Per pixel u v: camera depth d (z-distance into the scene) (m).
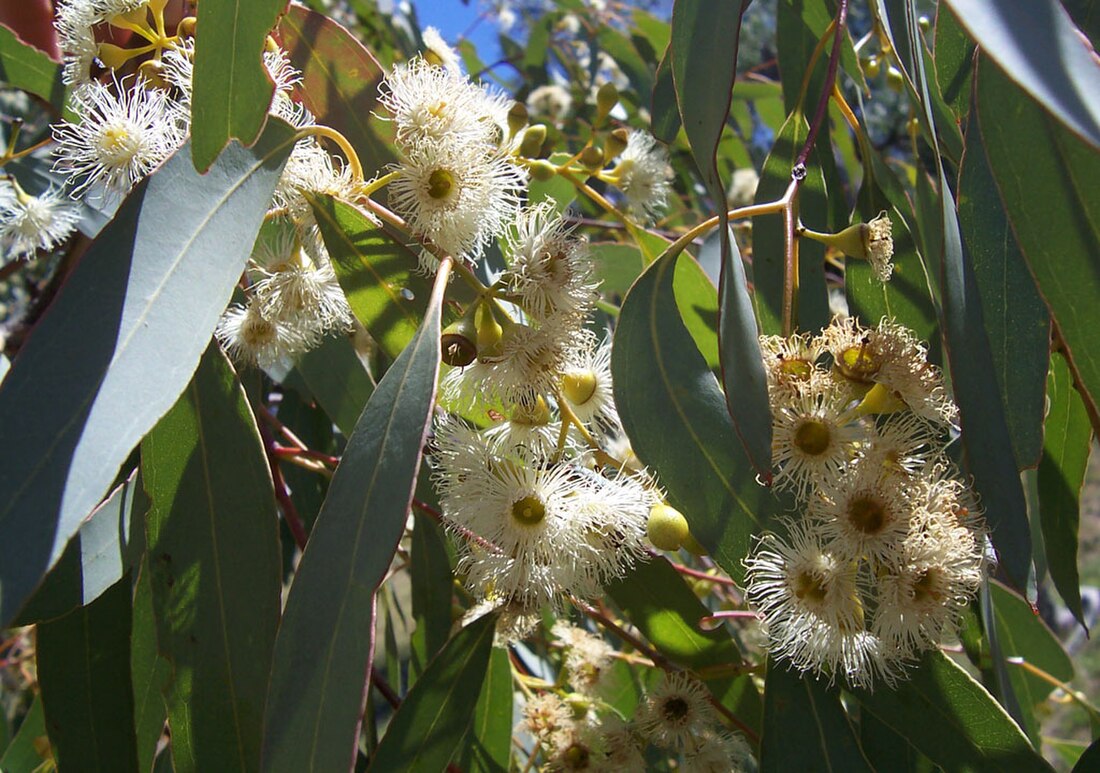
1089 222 0.13
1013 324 0.16
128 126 0.16
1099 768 0.17
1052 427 0.20
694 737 0.19
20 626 0.16
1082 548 1.06
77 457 0.12
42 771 0.24
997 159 0.14
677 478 0.16
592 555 0.16
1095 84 0.10
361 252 0.16
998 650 0.17
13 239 0.21
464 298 0.17
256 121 0.14
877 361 0.15
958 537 0.15
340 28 0.19
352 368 0.21
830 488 0.15
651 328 0.16
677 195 0.38
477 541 0.16
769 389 0.15
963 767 0.16
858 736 0.18
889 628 0.15
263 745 0.12
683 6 0.14
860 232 0.16
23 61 0.22
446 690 0.18
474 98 0.16
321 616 0.12
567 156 0.25
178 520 0.16
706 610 0.19
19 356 0.12
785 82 0.25
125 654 0.18
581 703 0.22
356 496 0.13
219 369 0.16
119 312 0.13
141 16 0.18
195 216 0.14
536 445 0.16
